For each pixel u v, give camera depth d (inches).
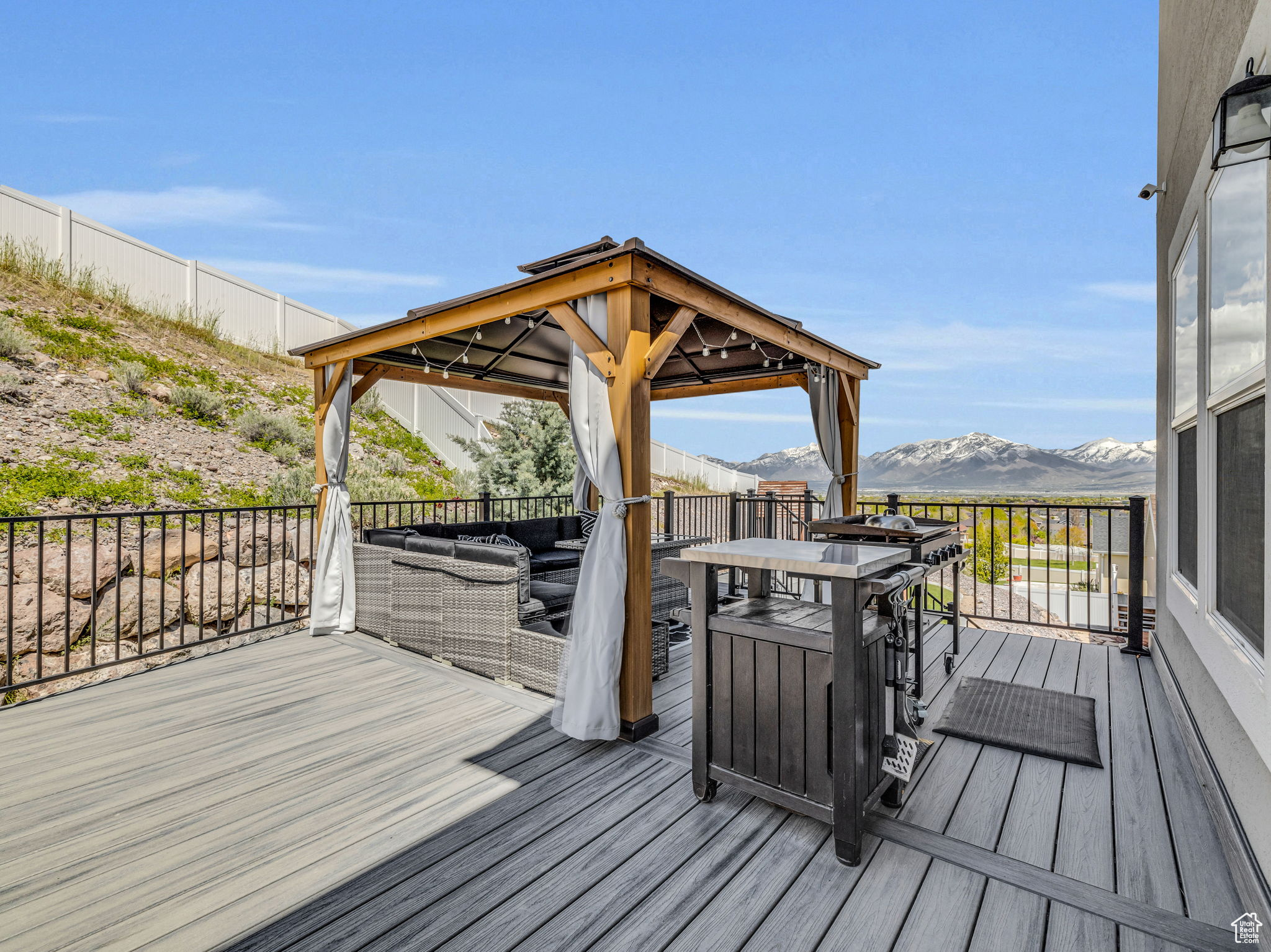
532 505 426.9
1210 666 93.8
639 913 69.4
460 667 161.0
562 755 111.0
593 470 127.8
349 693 142.9
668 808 92.3
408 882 75.1
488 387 272.4
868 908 69.9
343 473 203.0
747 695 89.0
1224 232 93.3
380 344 184.5
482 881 75.4
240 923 68.1
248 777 102.3
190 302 479.2
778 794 85.7
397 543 189.9
